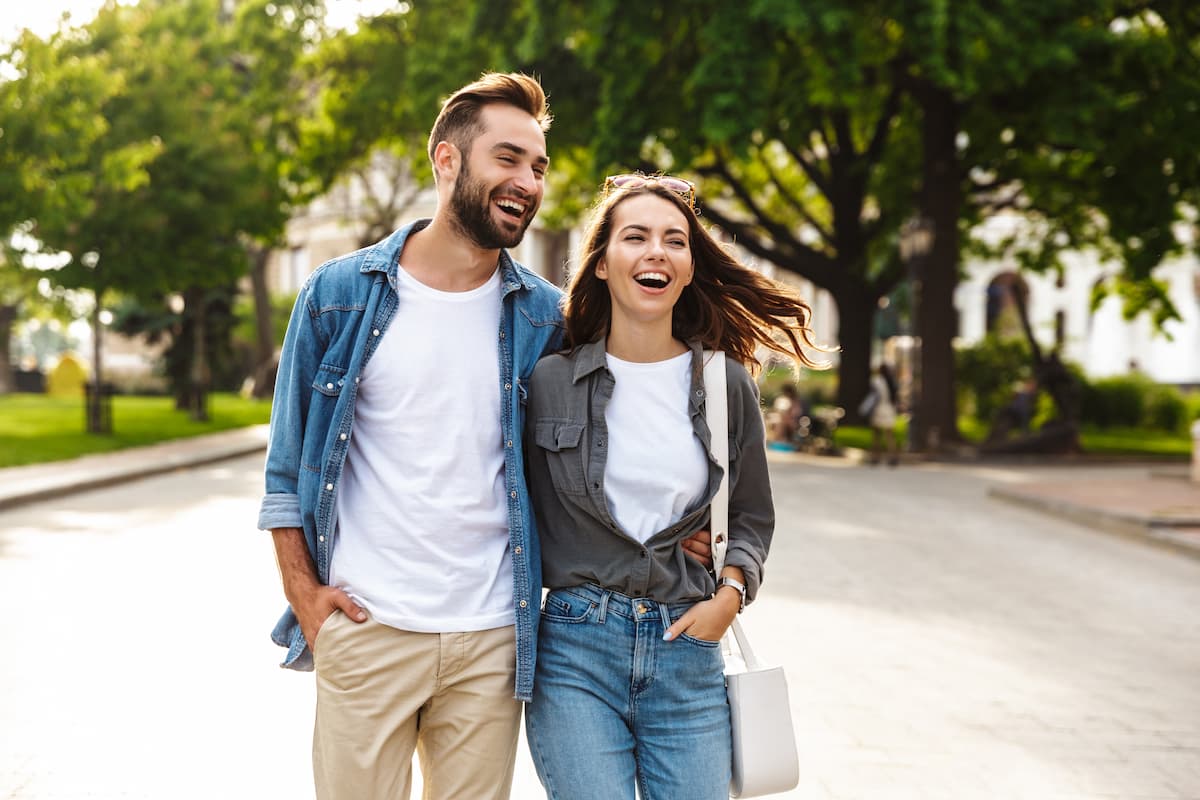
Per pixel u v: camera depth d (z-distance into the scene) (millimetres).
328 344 3277
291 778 5250
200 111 30641
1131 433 37188
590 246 3410
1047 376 27672
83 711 6184
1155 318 29766
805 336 3689
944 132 27203
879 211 35750
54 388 57219
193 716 6117
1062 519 15477
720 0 22562
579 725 3223
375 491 3248
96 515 14500
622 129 24078
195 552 11477
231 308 45781
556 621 3324
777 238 34844
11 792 5023
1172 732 6238
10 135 22500
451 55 28688
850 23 21750
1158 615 9359
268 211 34781
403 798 3322
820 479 21312
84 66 23125
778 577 10656
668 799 3244
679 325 3533
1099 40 23328
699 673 3289
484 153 3148
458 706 3289
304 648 3416
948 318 27266
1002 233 62281
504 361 3285
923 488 19688
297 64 35906
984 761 5695
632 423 3314
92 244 27859
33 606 8812
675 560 3307
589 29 23641
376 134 36406
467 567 3240
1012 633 8539
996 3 22453
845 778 5398
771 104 25219
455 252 3260
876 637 8281
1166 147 25562
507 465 3258
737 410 3410
